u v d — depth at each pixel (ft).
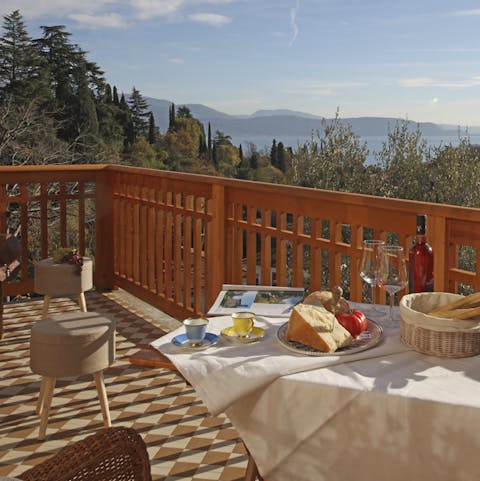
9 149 55.62
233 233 13.07
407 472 4.41
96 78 74.79
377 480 4.51
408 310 5.18
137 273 17.12
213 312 6.56
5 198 16.63
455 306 5.27
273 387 4.79
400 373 4.75
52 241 49.65
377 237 10.00
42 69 68.49
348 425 4.53
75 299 17.28
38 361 9.00
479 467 4.19
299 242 11.48
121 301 17.11
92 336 9.06
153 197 16.39
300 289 7.24
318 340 5.12
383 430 4.42
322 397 4.59
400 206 9.29
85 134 63.00
